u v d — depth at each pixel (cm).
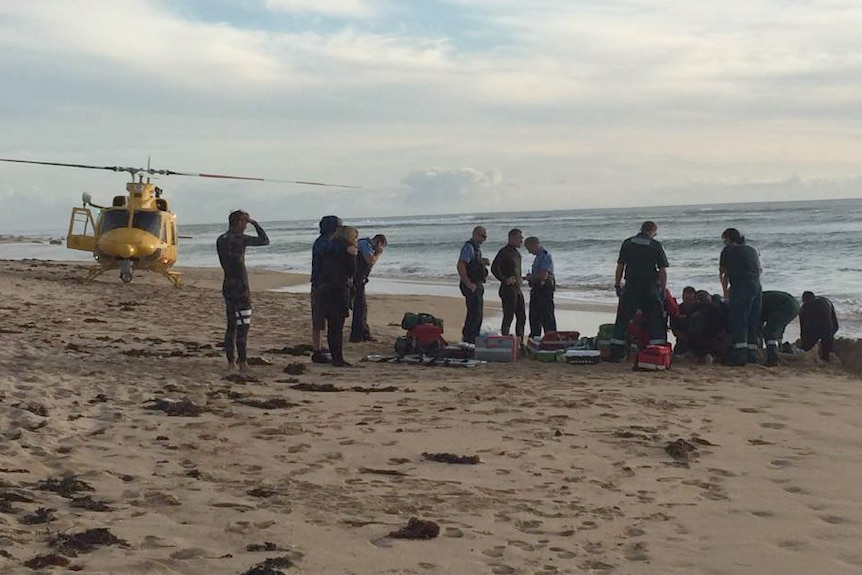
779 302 1234
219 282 2925
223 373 1035
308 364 1159
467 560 457
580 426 785
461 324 1925
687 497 583
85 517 498
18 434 681
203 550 454
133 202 2441
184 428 738
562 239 5997
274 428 748
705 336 1228
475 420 801
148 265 2423
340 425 770
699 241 4831
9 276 2572
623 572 448
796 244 4234
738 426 802
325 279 1137
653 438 745
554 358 1220
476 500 562
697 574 448
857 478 633
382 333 1576
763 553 478
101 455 645
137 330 1493
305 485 585
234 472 612
